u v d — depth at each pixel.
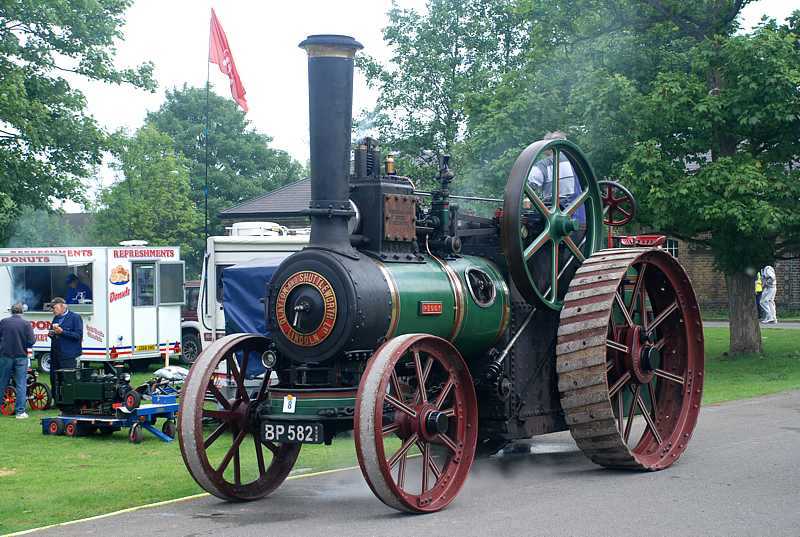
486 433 7.97
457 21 28.33
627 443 8.98
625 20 18.72
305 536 5.94
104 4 25.44
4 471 9.11
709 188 16.77
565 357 7.67
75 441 11.27
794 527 5.93
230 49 26.52
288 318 6.91
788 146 17.39
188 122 59.72
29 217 54.88
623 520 6.15
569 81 18.33
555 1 18.66
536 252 8.30
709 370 17.58
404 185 7.41
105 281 18.56
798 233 17.78
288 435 6.65
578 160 8.57
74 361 13.53
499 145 18.30
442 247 7.79
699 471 7.90
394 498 6.32
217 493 7.03
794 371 17.00
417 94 28.45
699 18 18.61
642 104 16.83
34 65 24.52
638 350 8.31
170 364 20.69
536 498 6.97
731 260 18.19
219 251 15.05
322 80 6.97
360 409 6.20
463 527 6.07
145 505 7.15
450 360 6.95
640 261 8.29
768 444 9.25
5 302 19.47
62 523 6.53
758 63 16.34
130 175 41.34
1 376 13.41
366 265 6.92
